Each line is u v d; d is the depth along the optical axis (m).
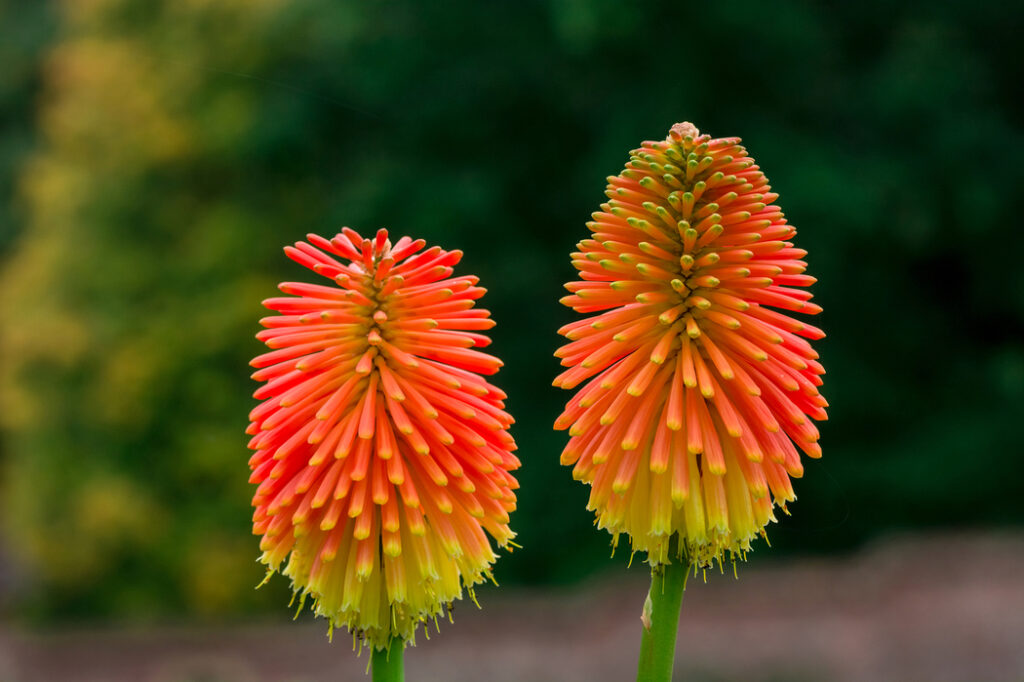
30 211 25.97
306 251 2.44
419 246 2.52
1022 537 13.80
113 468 17.95
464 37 16.27
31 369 18.33
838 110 15.64
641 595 13.35
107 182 18.91
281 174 18.61
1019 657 9.82
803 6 15.14
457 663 11.54
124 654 14.74
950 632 10.55
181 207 19.02
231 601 17.48
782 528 14.83
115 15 19.23
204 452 17.58
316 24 17.72
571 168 16.80
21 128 28.00
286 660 13.20
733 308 2.42
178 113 18.55
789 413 2.37
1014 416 15.98
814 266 14.57
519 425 15.98
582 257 2.46
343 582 2.35
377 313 2.35
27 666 14.66
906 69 14.93
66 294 18.61
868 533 15.53
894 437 16.39
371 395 2.37
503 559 15.42
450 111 16.42
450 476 2.41
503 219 16.33
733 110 15.28
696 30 14.51
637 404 2.45
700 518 2.30
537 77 16.34
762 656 10.42
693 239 2.34
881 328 16.56
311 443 2.32
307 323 2.45
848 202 14.05
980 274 16.20
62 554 17.75
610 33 14.11
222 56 18.48
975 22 15.47
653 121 14.53
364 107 17.11
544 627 12.74
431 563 2.34
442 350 2.39
